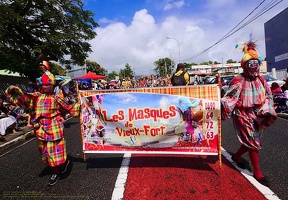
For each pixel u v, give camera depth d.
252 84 3.78
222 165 4.51
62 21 21.73
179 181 3.95
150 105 4.28
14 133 9.12
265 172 4.14
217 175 4.09
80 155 5.55
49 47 20.70
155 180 4.03
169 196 3.50
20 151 6.55
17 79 20.27
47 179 4.36
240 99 3.83
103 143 4.50
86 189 3.86
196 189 3.66
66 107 4.20
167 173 4.28
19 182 4.30
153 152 4.34
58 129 4.00
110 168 4.66
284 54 25.11
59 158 4.02
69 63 23.92
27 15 20.98
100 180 4.15
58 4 20.64
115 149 4.47
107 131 4.46
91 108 4.47
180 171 4.33
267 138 6.24
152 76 30.75
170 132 4.27
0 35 17.31
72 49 22.52
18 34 20.78
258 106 3.78
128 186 3.88
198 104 4.15
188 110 4.19
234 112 3.97
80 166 4.84
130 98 4.33
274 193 3.43
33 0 19.70
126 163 4.85
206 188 3.67
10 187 4.10
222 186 3.71
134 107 4.32
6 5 18.45
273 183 3.73
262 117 3.74
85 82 27.27
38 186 4.08
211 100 4.11
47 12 20.23
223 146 5.73
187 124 4.21
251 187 3.63
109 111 4.40
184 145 4.27
